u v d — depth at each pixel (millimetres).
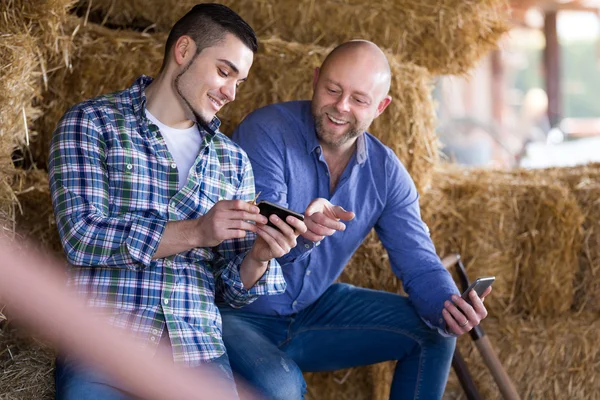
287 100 3410
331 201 2916
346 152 2938
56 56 3176
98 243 2238
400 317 2893
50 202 3146
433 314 2811
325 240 2896
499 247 3611
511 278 3635
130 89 2453
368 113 2822
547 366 3559
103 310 2291
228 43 2396
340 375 3506
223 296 2588
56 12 2932
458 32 3760
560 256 3613
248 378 2574
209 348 2393
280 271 2598
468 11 3744
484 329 3582
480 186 3615
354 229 2955
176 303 2359
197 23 2402
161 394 2303
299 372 2643
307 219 2504
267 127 2904
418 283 2900
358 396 3529
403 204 3012
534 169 4273
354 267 3508
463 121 9281
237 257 2541
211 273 2506
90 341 2277
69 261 2268
